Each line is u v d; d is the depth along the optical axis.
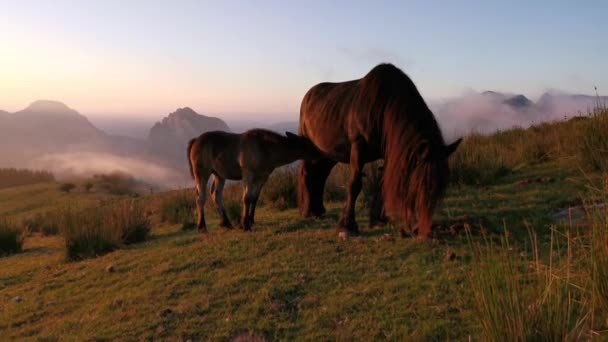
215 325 4.77
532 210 7.21
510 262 3.58
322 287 5.37
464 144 12.71
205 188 8.91
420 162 5.74
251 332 4.36
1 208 33.19
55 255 9.25
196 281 6.05
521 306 3.17
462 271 5.16
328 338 4.23
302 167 8.85
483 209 7.74
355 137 6.99
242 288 5.59
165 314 5.13
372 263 5.88
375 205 7.61
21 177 99.94
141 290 6.00
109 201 21.94
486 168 10.16
